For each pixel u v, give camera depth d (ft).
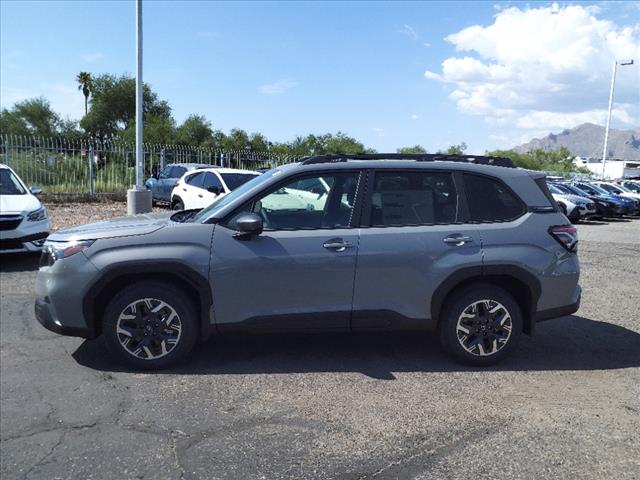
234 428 11.91
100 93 170.19
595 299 25.41
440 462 10.68
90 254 14.56
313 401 13.35
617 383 14.88
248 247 14.79
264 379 14.66
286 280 14.85
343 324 15.25
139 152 49.01
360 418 12.48
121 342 14.80
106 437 11.39
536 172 16.84
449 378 14.99
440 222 15.71
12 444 11.03
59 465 10.29
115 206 62.13
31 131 162.30
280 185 15.44
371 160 16.06
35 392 13.52
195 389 13.92
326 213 15.46
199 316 15.28
